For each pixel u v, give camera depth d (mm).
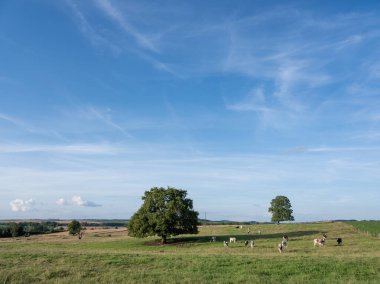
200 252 53531
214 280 25438
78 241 97312
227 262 33312
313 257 36250
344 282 24469
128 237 107688
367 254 42594
